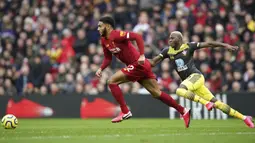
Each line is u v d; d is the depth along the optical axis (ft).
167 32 183.42
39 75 175.11
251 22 187.42
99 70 101.86
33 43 185.37
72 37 185.78
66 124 124.67
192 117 156.25
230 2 198.59
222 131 90.22
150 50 177.06
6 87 173.37
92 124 123.54
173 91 161.17
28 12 200.64
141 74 98.02
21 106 162.20
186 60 99.45
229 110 95.76
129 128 102.42
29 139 75.51
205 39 179.63
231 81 168.25
